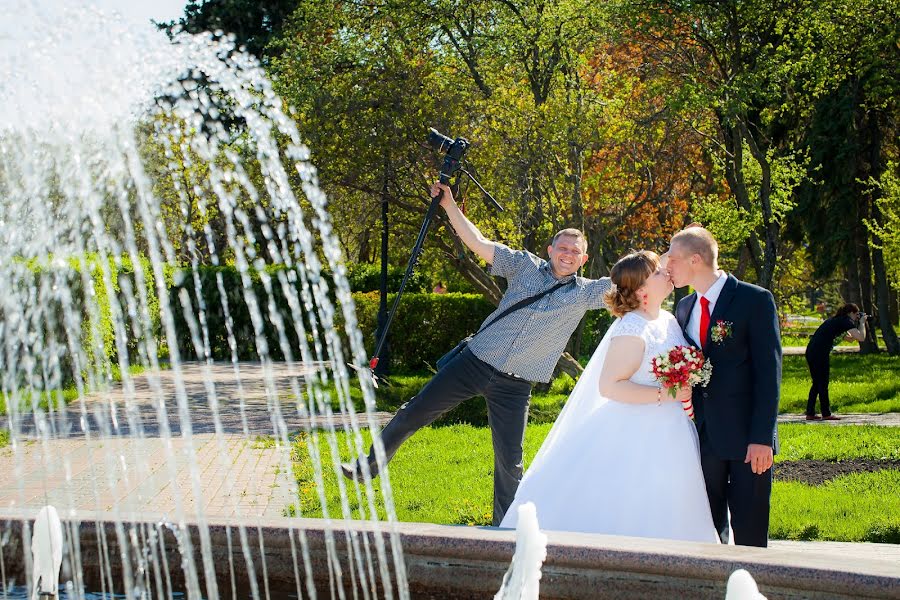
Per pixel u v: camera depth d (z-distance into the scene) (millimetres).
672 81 18969
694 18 17750
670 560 3123
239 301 21344
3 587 3768
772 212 19547
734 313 4387
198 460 8445
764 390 4297
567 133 14297
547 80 17016
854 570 2893
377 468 5309
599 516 4398
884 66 22062
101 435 9680
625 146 18562
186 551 3680
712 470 4469
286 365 20281
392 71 14164
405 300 20953
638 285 4527
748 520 4324
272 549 3639
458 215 5648
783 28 18094
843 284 34438
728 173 21234
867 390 15461
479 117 14484
